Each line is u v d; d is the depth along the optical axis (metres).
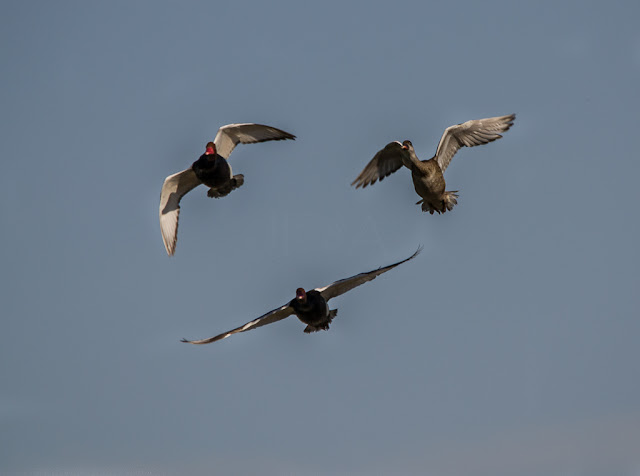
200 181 20.16
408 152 19.02
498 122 18.98
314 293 17.38
